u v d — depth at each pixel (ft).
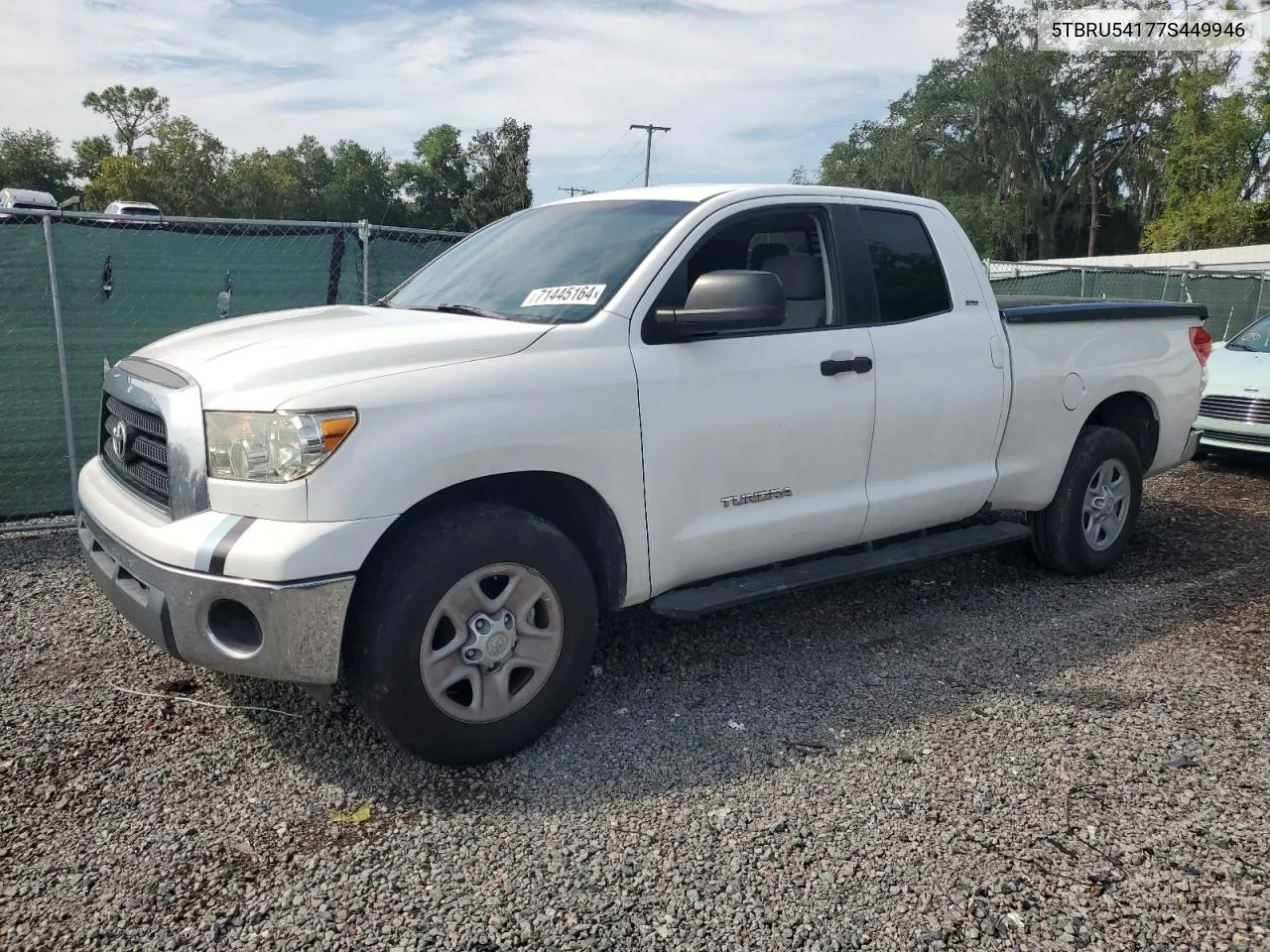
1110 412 18.30
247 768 10.61
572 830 9.50
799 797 10.09
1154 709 12.21
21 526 19.34
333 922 8.15
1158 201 175.32
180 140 261.65
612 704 12.25
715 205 12.61
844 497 13.53
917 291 14.52
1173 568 18.39
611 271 11.96
